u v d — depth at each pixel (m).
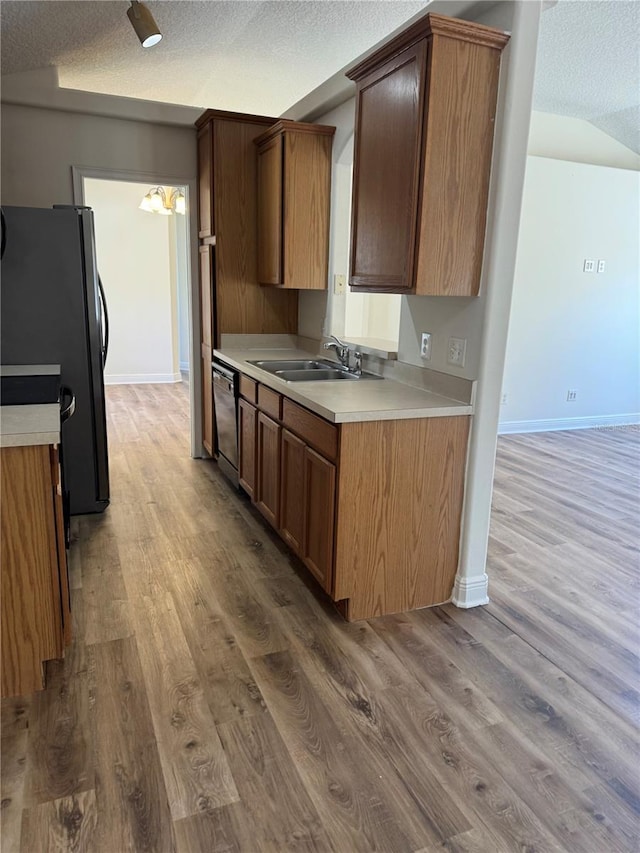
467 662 2.13
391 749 1.71
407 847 1.41
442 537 2.46
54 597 1.86
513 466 4.55
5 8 2.54
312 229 3.49
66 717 1.80
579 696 1.97
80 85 3.96
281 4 2.94
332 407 2.22
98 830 1.43
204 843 1.41
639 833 1.47
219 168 3.77
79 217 3.06
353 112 3.18
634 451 5.06
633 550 3.13
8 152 3.62
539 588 2.70
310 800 1.54
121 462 4.37
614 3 3.28
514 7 2.00
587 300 5.54
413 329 2.72
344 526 2.26
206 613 2.40
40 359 3.13
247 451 3.40
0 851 1.37
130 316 7.32
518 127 2.09
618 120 5.31
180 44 3.34
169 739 1.73
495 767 1.66
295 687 1.97
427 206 2.10
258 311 4.07
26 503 1.79
